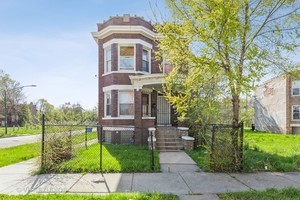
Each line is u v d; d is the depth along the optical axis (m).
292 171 7.91
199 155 10.62
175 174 7.49
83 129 13.02
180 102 8.41
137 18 16.88
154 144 12.63
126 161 8.91
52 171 7.83
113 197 5.20
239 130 8.05
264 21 7.85
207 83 8.66
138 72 16.70
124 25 16.70
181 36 7.39
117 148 12.99
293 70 8.02
